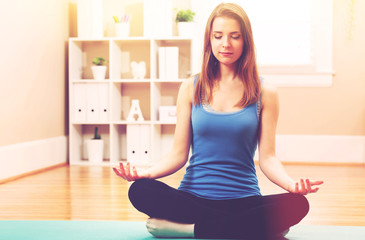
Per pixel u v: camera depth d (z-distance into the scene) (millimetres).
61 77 4996
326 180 3850
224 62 1812
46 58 4613
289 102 5094
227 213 1766
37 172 4273
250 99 1847
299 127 5102
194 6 5086
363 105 5047
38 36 4430
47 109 4645
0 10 3758
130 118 4895
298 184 1652
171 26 4918
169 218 1820
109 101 4883
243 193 1814
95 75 4914
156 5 4875
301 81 5066
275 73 5090
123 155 5191
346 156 5051
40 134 4492
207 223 1778
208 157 1869
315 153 5074
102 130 5215
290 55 5051
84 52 5215
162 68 4820
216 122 1839
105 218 2408
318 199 3010
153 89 4824
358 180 3857
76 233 1979
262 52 5070
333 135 5074
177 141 1928
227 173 1841
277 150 5098
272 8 5047
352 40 5027
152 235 1911
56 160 4773
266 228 1735
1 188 3416
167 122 4781
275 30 5051
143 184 1793
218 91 1888
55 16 4828
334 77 5059
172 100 5156
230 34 1787
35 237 1896
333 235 1971
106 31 5230
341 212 2604
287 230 1858
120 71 5160
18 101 4059
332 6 5016
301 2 5020
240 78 1884
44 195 3119
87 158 5223
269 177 1853
